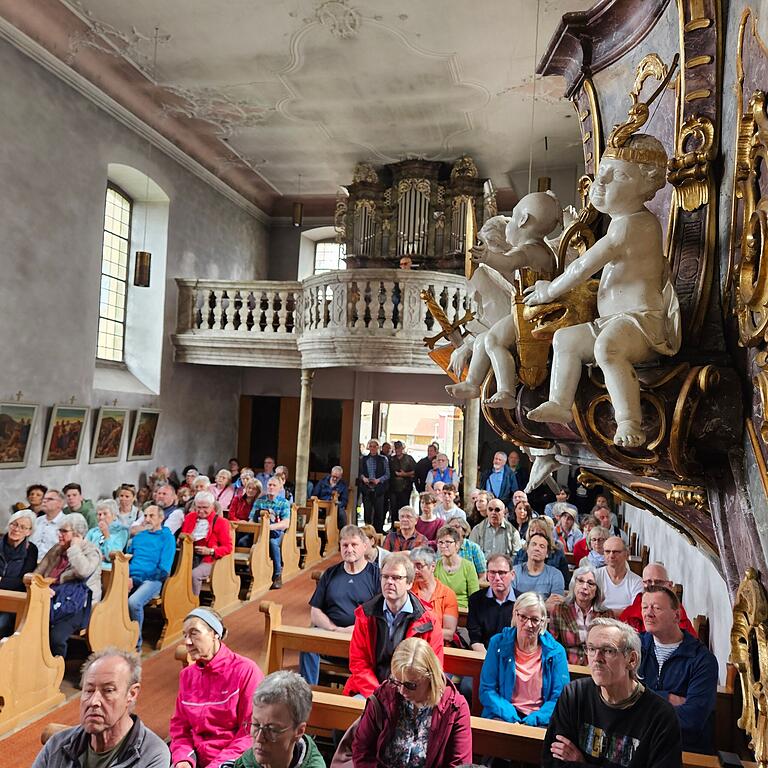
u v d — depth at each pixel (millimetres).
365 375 16125
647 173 2184
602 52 2988
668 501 2727
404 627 4387
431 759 3279
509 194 16625
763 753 1685
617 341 2070
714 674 3777
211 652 3939
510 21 9945
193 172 14883
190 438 15031
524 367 2443
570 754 3068
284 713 2895
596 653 3035
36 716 5570
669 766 2939
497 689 4176
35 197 10289
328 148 15031
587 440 2211
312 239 19141
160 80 12109
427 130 13891
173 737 3979
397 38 10547
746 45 1994
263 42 10797
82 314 11477
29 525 6656
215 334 14078
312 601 5688
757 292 1702
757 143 1768
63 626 6074
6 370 9836
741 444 1975
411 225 15203
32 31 10047
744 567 1974
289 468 16703
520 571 5789
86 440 11734
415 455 22547
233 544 8844
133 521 9016
